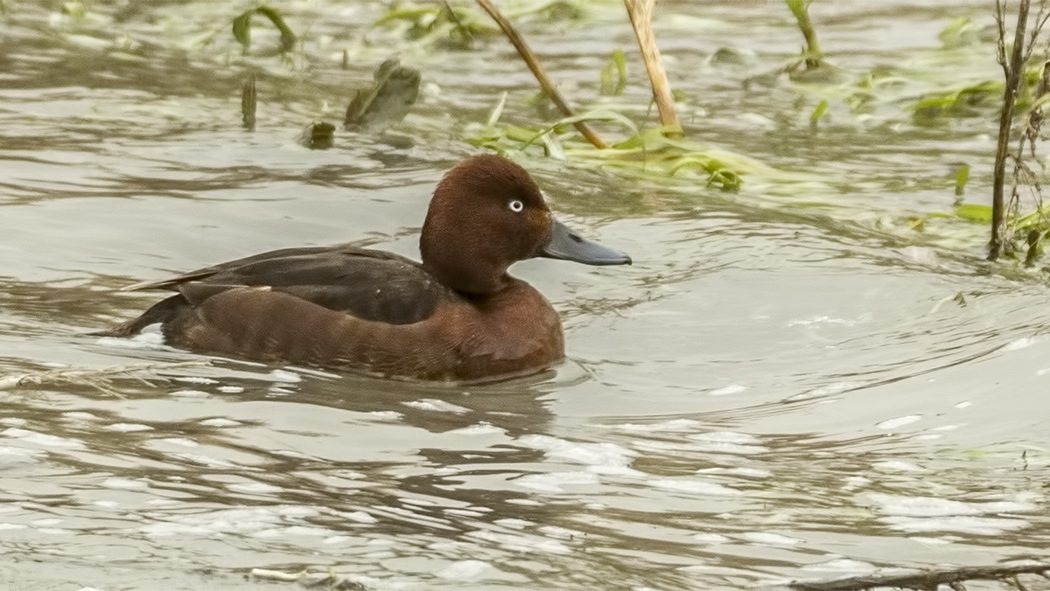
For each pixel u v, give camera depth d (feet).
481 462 28.48
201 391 31.96
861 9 72.84
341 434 29.78
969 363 34.99
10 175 45.01
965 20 66.44
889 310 39.63
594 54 66.08
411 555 23.70
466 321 35.81
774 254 43.21
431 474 27.61
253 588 22.31
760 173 50.78
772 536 25.09
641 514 25.94
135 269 40.29
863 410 32.50
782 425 31.73
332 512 25.30
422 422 31.09
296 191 45.24
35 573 22.47
